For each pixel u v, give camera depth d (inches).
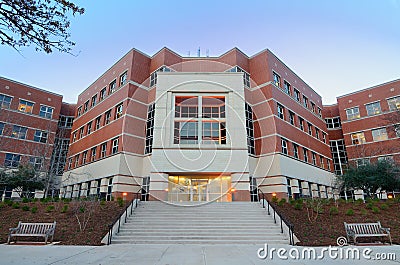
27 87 1321.4
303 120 1195.3
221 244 421.1
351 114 1389.0
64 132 1478.8
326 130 1414.9
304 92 1290.6
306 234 468.8
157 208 594.6
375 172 888.9
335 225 527.5
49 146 1278.3
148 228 482.3
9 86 1262.3
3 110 1187.3
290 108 1112.2
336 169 1418.6
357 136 1343.5
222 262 275.4
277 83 1096.2
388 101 1279.5
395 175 862.5
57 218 547.2
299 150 1083.3
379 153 1230.3
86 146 1176.8
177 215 549.3
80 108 1384.1
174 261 278.5
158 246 391.9
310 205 642.2
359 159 1261.1
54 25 201.8
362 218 573.3
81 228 485.1
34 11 191.5
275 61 1116.5
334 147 1464.1
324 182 1190.3
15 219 543.8
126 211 523.2
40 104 1346.0
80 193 1090.7
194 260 285.0
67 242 415.5
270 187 920.3
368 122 1317.7
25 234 415.2
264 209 593.0
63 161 1374.3
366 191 912.3
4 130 1178.0
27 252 328.8
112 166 936.9
